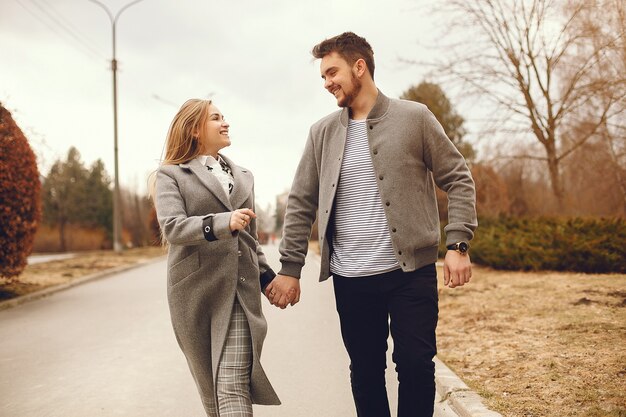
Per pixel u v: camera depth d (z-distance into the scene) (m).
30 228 10.80
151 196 3.18
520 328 6.56
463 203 3.01
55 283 13.30
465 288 10.30
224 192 2.98
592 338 5.74
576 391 4.19
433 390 2.88
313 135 3.36
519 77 16.11
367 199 3.07
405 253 2.93
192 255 2.92
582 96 15.03
